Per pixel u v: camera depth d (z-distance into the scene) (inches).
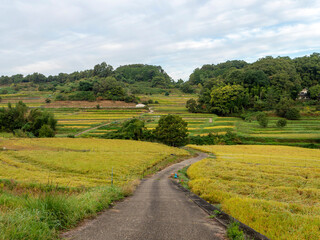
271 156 1845.5
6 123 3607.3
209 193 478.9
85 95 6279.5
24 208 217.2
